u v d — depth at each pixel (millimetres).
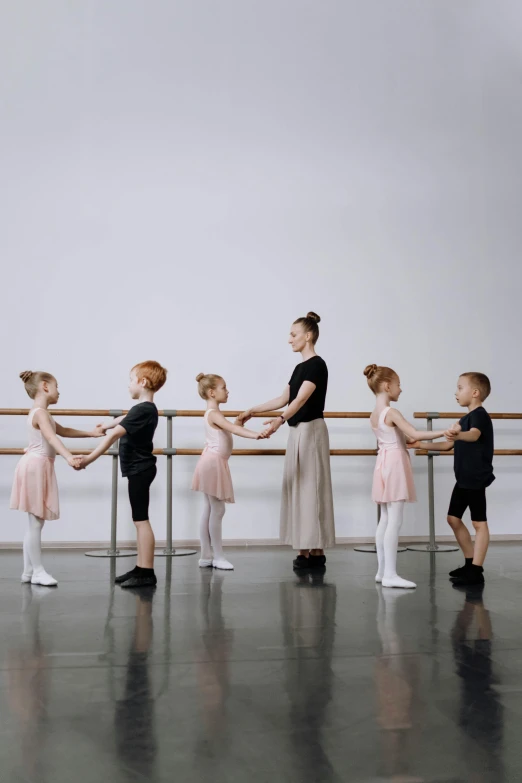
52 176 4570
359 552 4141
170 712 1442
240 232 4715
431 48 5082
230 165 4754
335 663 1800
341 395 4707
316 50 4938
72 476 4355
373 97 4969
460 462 3188
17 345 4422
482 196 5035
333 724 1380
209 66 4801
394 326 4816
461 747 1273
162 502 4438
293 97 4875
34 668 1747
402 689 1591
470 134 5066
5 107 4570
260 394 4621
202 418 4523
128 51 4730
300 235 4777
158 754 1241
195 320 4609
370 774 1167
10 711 1445
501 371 4922
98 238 4574
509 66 5164
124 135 4668
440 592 2812
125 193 4633
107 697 1531
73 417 4430
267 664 1790
